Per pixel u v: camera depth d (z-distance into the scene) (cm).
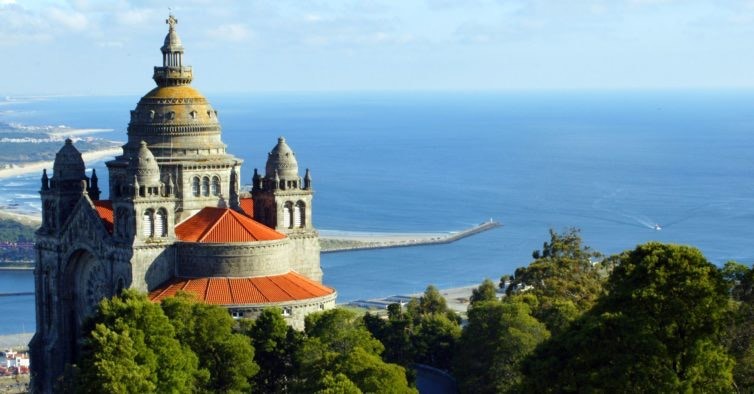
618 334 14912
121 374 17625
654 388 14288
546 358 15762
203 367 19800
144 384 17838
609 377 14438
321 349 19662
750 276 16325
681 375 14825
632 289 15400
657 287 15100
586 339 15062
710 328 14912
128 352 18088
